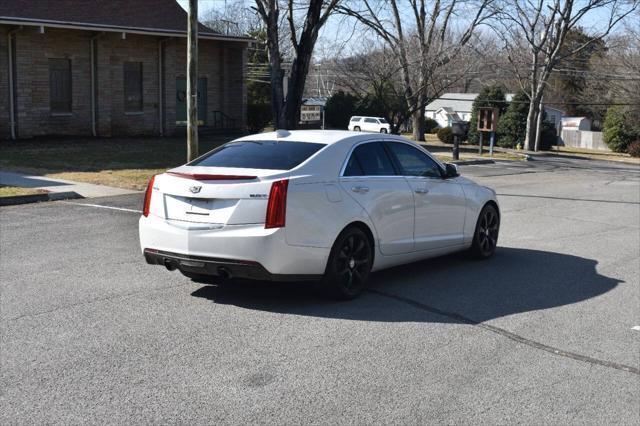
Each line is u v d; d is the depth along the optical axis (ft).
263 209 20.90
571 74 210.59
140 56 101.86
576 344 19.63
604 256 32.91
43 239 32.78
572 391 16.21
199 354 17.87
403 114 94.58
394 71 94.84
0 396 15.10
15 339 18.79
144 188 52.21
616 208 53.26
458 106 272.72
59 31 91.40
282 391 15.65
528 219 45.50
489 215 30.96
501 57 165.27
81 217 39.29
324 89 211.61
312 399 15.26
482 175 83.92
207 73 113.29
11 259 28.45
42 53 89.97
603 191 67.72
